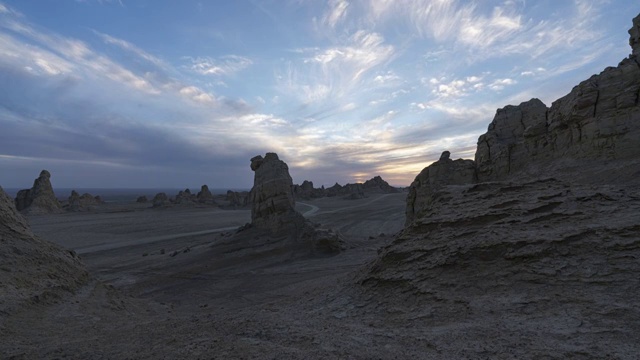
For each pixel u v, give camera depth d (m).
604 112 18.58
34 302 13.53
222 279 28.78
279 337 9.09
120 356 8.30
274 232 39.78
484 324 9.00
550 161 21.30
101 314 14.80
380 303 12.42
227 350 8.12
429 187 30.19
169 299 24.61
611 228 10.88
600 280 9.53
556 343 7.50
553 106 22.27
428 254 13.34
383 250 16.00
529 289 10.16
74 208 102.00
